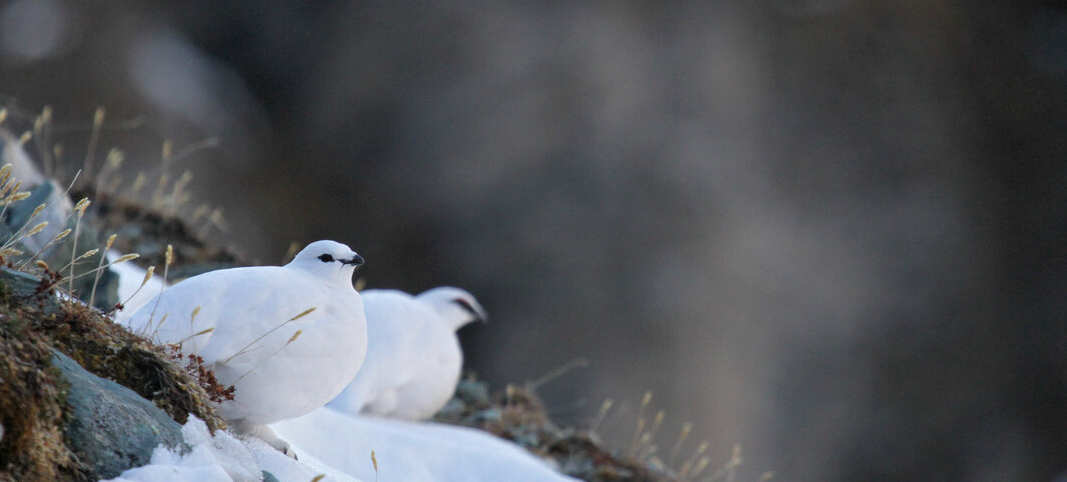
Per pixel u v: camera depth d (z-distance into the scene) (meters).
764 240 18.84
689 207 18.56
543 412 8.37
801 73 20.72
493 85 19.38
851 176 20.28
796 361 18.62
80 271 5.12
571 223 18.44
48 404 2.71
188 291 3.52
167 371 3.19
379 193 19.59
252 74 20.64
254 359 3.49
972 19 22.61
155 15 19.38
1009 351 20.62
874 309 19.42
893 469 18.98
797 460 18.06
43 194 5.31
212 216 9.31
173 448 2.90
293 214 19.22
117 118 16.62
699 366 17.61
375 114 20.03
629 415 16.80
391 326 5.91
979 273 20.58
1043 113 22.39
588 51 19.31
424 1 20.11
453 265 18.80
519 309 18.17
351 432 4.93
